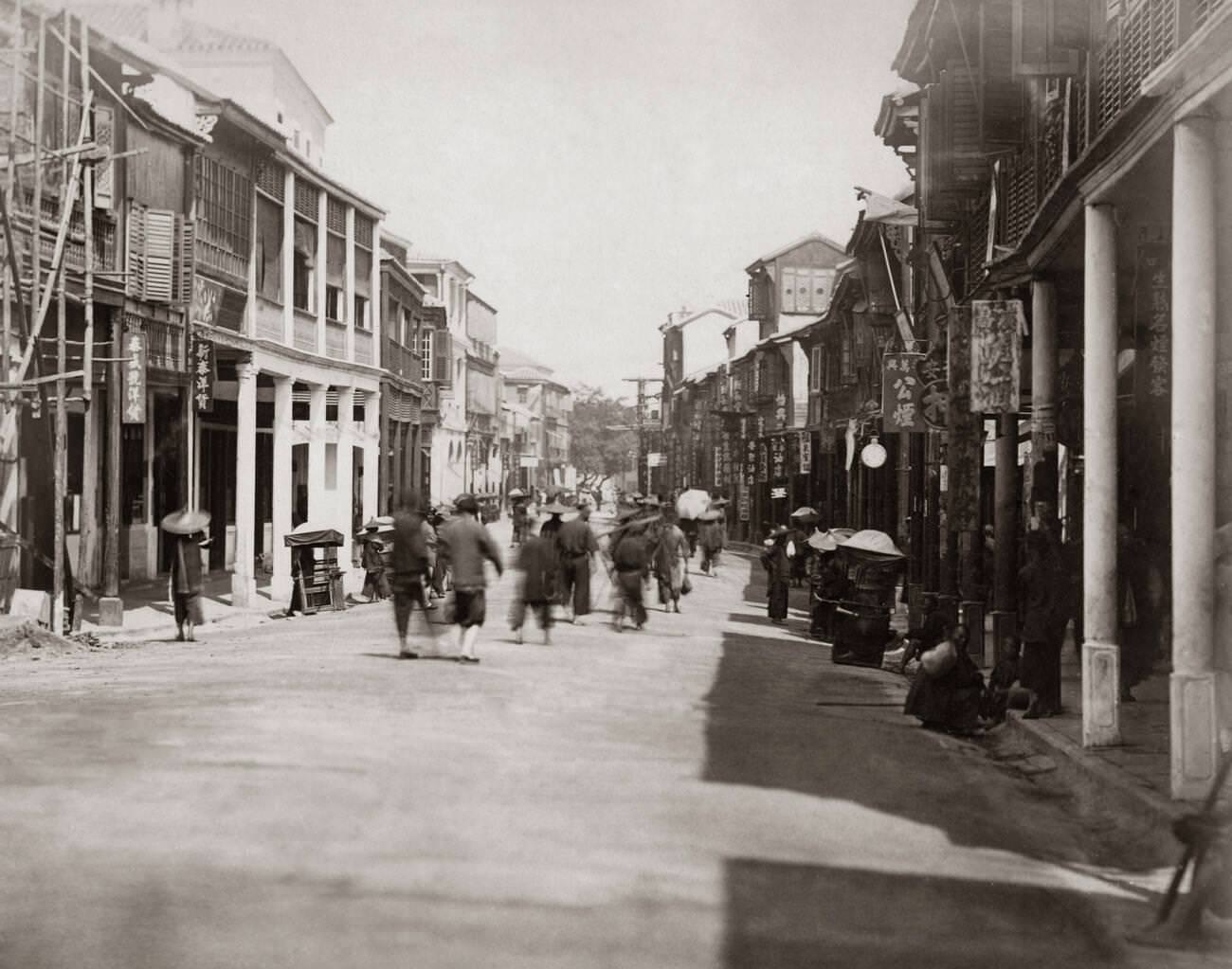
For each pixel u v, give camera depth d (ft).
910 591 96.78
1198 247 31.86
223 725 36.63
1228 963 20.45
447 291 238.27
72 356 71.77
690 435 294.25
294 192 108.06
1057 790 35.32
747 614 95.30
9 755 32.07
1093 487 39.37
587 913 20.49
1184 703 30.96
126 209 77.92
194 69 141.28
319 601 94.43
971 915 21.89
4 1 64.64
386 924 19.58
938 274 84.84
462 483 248.93
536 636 69.56
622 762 33.50
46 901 20.57
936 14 65.92
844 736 41.19
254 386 97.86
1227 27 26.76
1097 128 41.57
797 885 22.88
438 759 32.42
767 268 213.66
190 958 18.11
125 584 93.50
